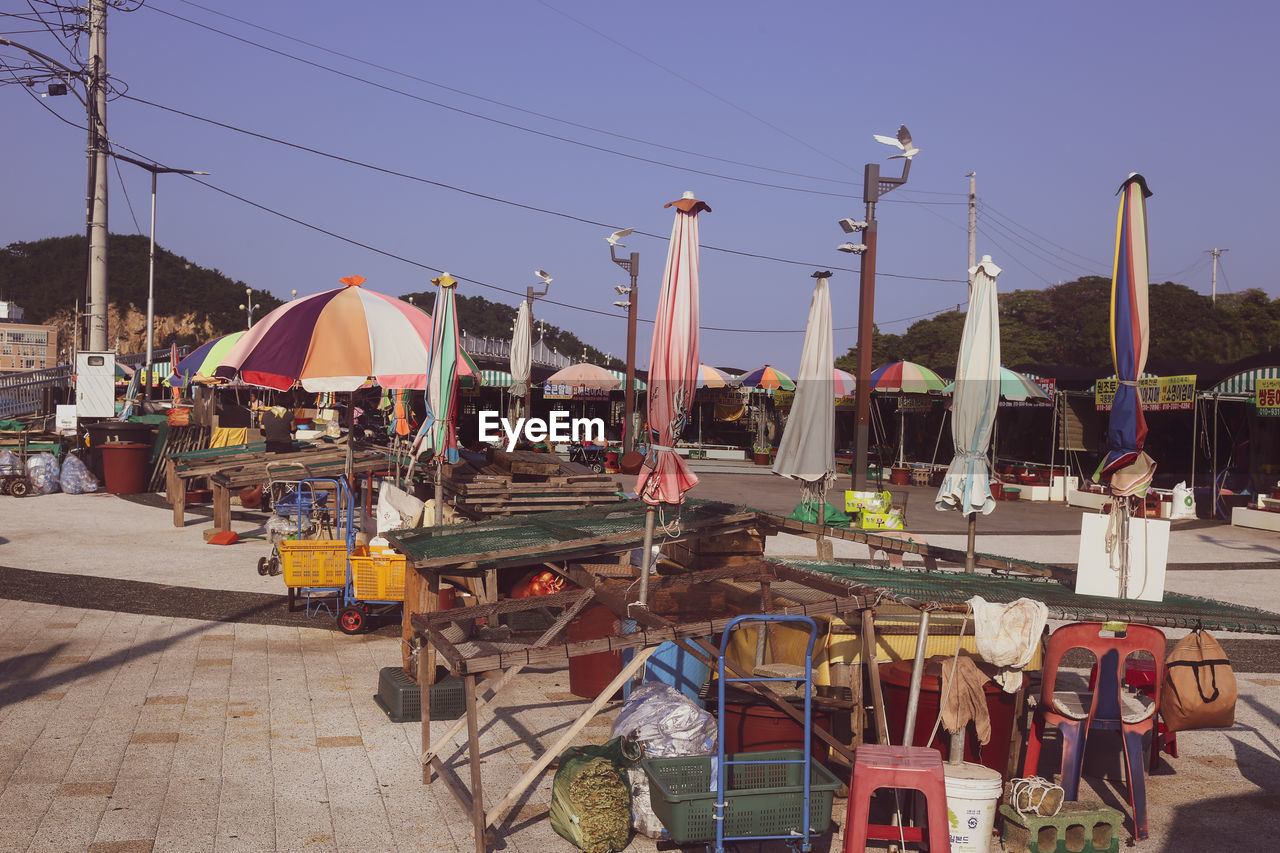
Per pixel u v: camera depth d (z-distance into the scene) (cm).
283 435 1639
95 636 934
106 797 565
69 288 15788
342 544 1017
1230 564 1689
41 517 1739
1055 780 644
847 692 631
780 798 500
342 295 1282
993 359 701
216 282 15112
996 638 534
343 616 976
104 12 2375
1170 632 1154
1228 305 7250
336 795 582
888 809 582
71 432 2325
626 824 519
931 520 2248
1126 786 650
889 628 642
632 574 794
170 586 1174
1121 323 653
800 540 1819
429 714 659
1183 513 2502
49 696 750
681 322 554
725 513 811
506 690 811
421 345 1255
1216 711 580
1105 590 644
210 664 857
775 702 578
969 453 707
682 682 706
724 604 720
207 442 2228
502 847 520
